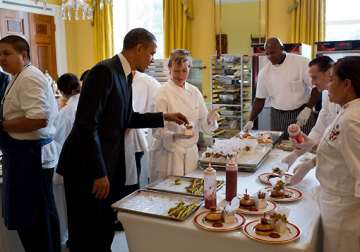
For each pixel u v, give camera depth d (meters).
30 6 5.39
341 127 1.41
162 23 5.43
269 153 2.51
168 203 1.67
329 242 1.56
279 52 3.13
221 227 1.43
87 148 1.71
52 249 2.37
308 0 4.38
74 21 6.01
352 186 1.46
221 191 1.84
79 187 1.81
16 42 2.06
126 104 1.94
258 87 3.39
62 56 5.96
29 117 2.03
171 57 2.48
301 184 1.94
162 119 2.21
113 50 5.73
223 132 4.01
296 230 1.40
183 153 2.37
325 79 2.31
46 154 2.26
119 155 1.96
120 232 2.98
